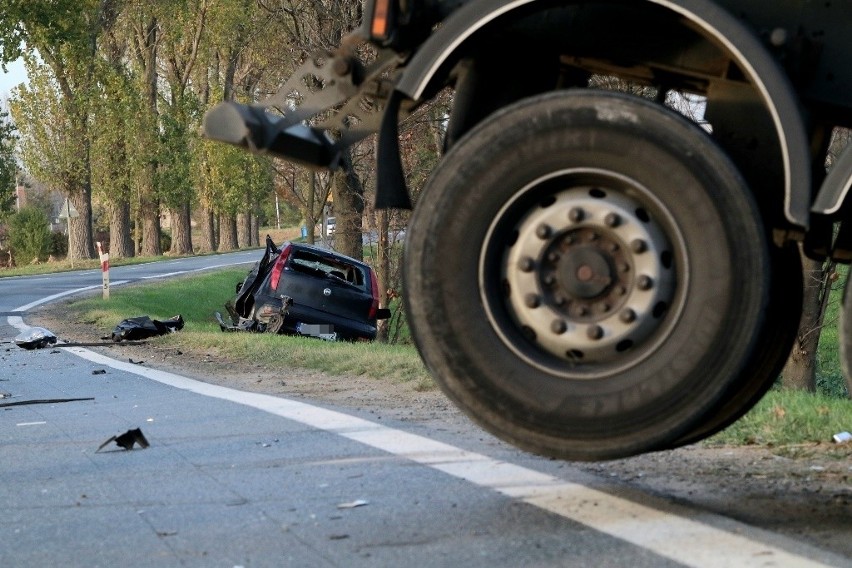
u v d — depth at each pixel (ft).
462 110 28.48
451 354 26.73
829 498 31.53
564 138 26.13
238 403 58.34
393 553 26.04
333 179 164.55
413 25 26.96
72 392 69.21
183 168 412.36
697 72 26.91
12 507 33.53
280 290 134.21
